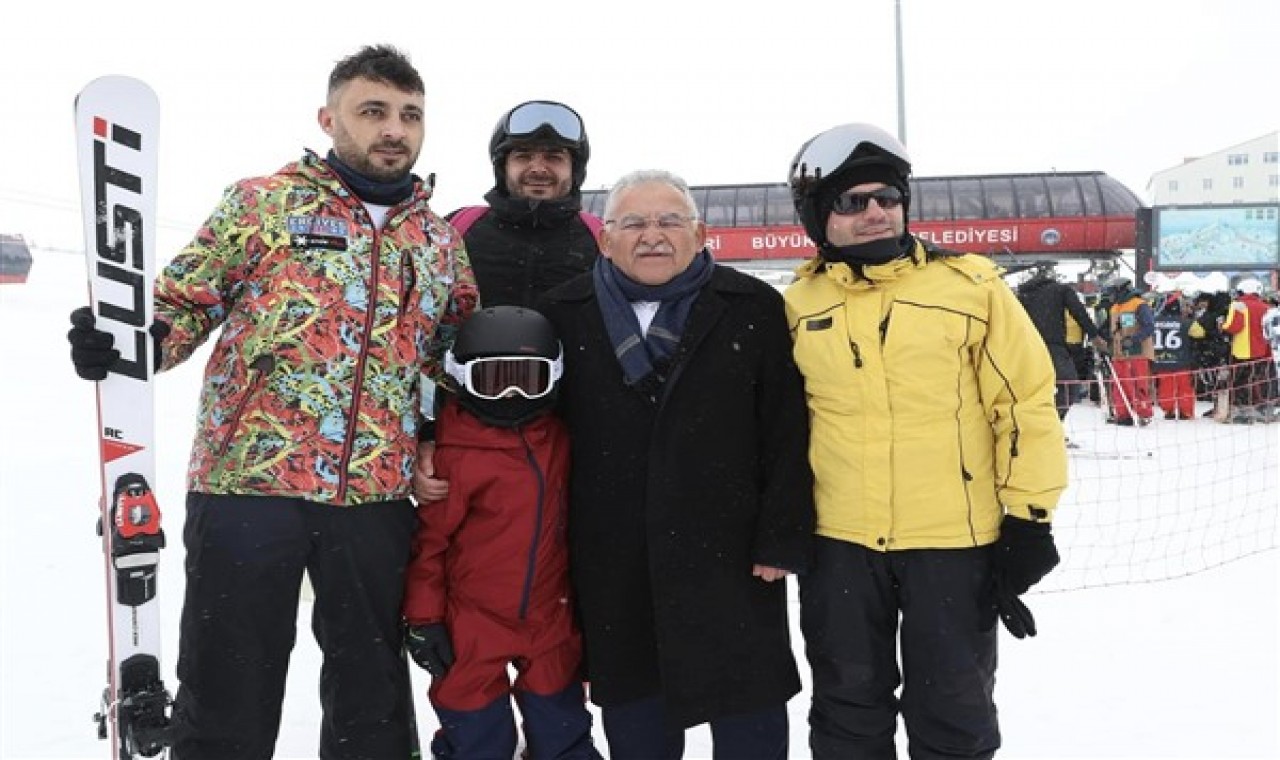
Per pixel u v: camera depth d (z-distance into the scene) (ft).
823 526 7.76
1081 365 32.01
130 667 7.41
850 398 7.60
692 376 7.70
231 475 7.23
